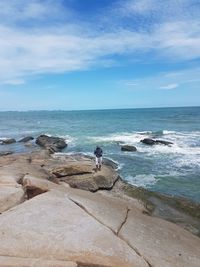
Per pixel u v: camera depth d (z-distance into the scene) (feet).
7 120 367.25
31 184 32.32
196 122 235.40
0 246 20.71
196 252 24.13
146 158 91.97
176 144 116.57
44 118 403.95
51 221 23.38
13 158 74.13
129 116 383.65
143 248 21.98
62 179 58.44
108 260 19.84
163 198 52.70
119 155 97.81
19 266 19.07
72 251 20.25
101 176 57.82
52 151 106.52
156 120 277.03
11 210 25.50
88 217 24.56
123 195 53.98
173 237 25.85
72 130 196.13
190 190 60.34
